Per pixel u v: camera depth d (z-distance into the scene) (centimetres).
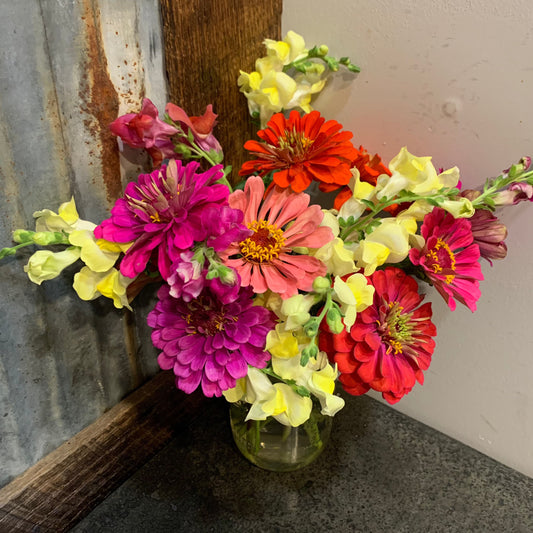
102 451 75
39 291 63
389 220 62
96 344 73
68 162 61
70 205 57
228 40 72
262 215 59
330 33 74
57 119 59
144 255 54
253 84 73
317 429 74
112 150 65
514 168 60
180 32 66
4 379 63
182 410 85
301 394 57
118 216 55
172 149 66
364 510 75
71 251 57
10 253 54
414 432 87
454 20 63
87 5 57
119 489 78
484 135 66
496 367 77
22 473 70
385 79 71
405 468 81
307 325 50
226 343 55
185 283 50
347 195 63
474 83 64
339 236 62
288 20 78
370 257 56
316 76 76
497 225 64
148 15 63
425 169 59
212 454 83
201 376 58
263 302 59
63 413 72
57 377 70
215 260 53
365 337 58
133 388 81
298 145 61
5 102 54
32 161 58
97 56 59
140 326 79
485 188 63
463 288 61
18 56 54
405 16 66
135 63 64
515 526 74
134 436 79
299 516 74
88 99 60
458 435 86
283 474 80
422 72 68
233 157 80
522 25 59
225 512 74
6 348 62
